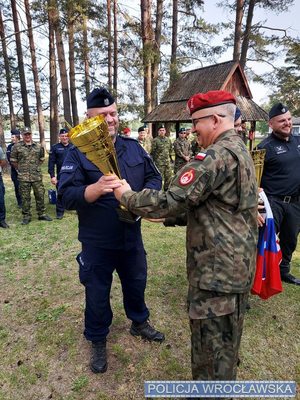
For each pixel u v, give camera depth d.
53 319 2.74
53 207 6.86
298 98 17.14
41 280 3.46
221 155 1.37
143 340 2.47
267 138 3.09
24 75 16.42
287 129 2.88
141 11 11.67
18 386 2.08
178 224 1.91
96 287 2.08
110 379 2.12
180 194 1.35
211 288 1.43
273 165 2.97
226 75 9.31
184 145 8.12
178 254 4.07
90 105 1.87
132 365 2.23
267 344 2.43
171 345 2.42
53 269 3.73
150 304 2.94
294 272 3.57
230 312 1.45
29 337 2.53
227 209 1.41
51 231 5.17
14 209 6.68
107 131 1.48
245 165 1.40
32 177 5.63
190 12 14.32
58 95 16.41
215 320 1.46
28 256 4.12
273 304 2.95
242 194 1.40
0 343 2.47
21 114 21.05
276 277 2.35
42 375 2.16
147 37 11.78
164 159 8.02
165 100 10.92
